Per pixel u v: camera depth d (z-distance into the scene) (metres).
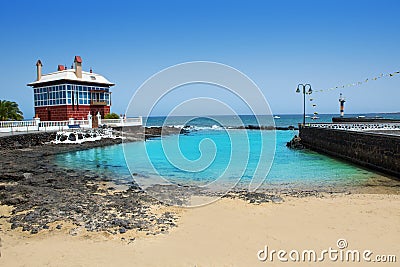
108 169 18.67
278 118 117.12
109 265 6.53
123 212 9.98
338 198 11.73
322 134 27.22
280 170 18.39
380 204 10.73
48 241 7.71
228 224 8.93
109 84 47.00
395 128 32.16
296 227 8.62
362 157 19.97
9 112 37.47
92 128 37.28
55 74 44.53
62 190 12.85
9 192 12.20
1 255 6.93
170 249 7.31
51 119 43.38
